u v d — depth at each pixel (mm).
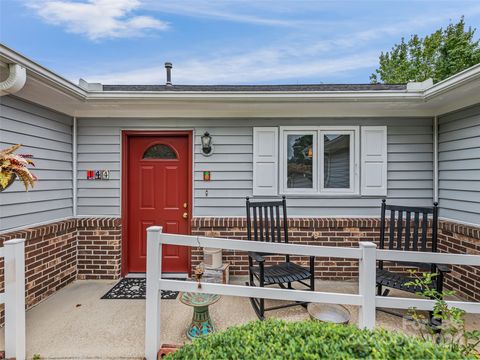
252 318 2641
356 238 3512
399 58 13609
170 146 3736
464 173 3115
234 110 3525
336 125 3602
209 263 3346
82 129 3617
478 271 2840
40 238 2922
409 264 2826
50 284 3072
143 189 3750
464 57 10984
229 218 3543
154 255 1995
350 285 3412
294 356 1147
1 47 1942
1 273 2436
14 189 2674
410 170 3582
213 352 1218
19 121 2740
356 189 3605
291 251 1960
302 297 1935
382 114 3561
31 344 2193
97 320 2568
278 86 4832
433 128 3561
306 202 3613
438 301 1703
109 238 3574
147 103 3189
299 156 3631
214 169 3635
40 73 2322
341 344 1226
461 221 3164
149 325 1998
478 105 2920
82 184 3633
